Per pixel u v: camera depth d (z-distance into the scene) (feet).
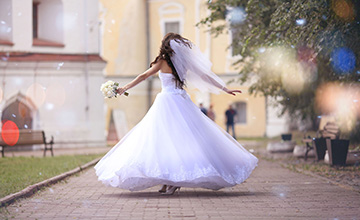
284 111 57.41
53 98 80.79
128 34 111.65
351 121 49.73
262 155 55.42
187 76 25.64
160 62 25.22
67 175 34.47
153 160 23.58
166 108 24.64
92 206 22.02
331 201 22.97
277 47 38.60
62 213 20.44
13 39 77.92
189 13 110.93
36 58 78.74
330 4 30.19
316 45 32.35
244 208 21.24
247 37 40.73
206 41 109.29
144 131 24.31
